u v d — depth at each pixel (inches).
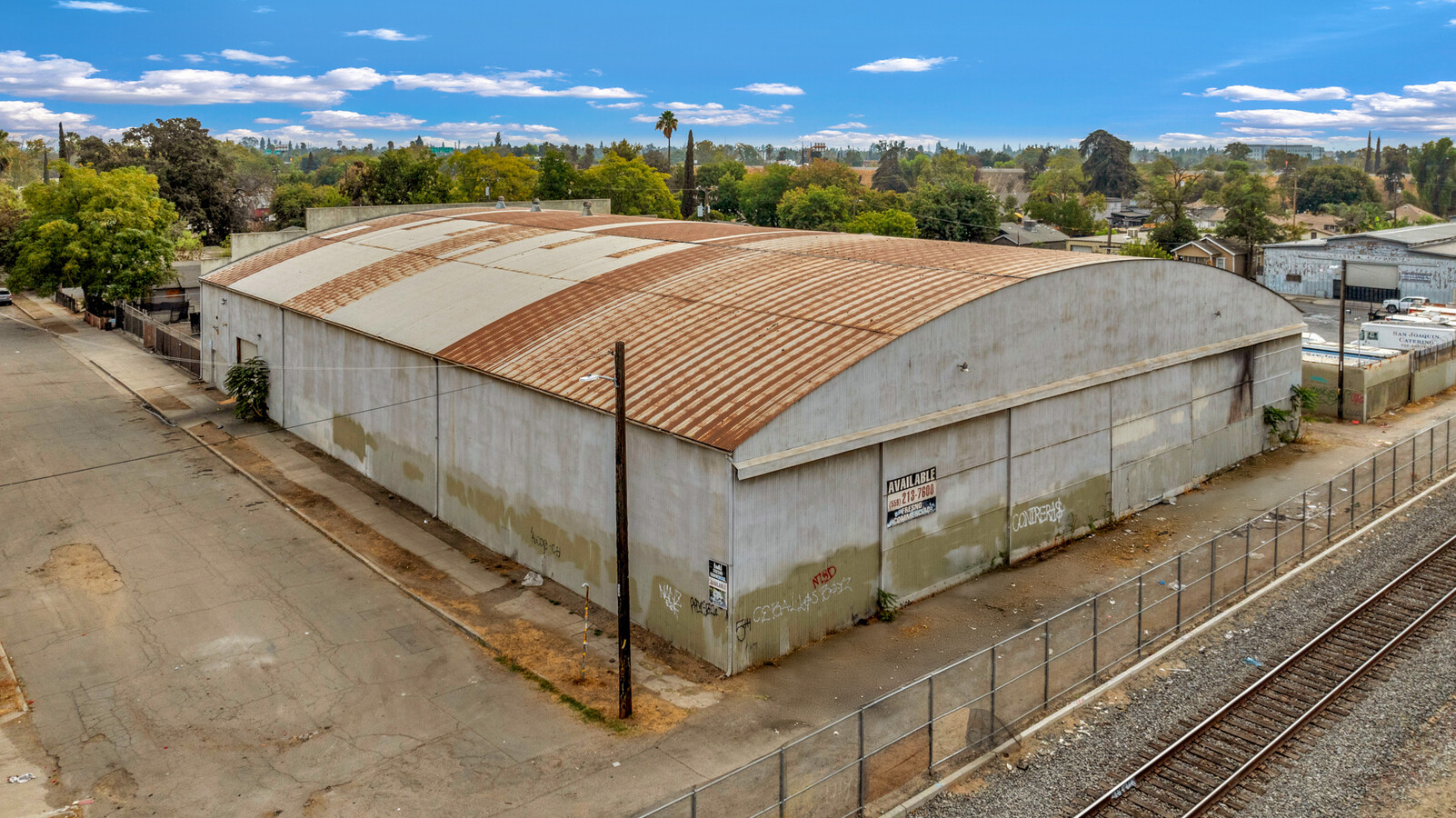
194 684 823.7
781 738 731.4
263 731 753.6
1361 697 770.2
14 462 1429.6
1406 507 1199.6
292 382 1549.0
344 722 765.9
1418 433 1555.1
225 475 1376.7
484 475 1114.7
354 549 1114.1
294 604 978.1
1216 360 1348.4
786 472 839.7
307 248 1907.0
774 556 842.8
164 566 1069.8
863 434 892.6
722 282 1194.0
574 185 4018.2
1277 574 1013.8
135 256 2546.8
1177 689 788.6
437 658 869.2
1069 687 786.8
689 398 895.1
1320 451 1475.1
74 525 1188.5
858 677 823.7
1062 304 1088.2
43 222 2527.1
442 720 767.1
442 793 670.5
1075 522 1144.8
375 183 4060.0
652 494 884.0
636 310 1151.6
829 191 5036.9
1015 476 1061.8
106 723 767.1
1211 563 1026.7
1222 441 1381.6
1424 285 2896.2
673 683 818.2
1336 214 6584.6
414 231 1887.3
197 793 675.4
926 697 784.3
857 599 922.7
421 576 1043.3
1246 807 639.8
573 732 747.4
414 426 1237.7
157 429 1600.6
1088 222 5595.5
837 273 1160.8
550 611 960.3
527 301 1280.8
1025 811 638.5
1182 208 4333.2
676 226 1763.0
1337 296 3120.1
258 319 1643.7
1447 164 7249.0
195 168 4318.4
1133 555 1090.7
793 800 649.0
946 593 997.8
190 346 1977.1
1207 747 708.0
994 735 713.6
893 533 944.3
